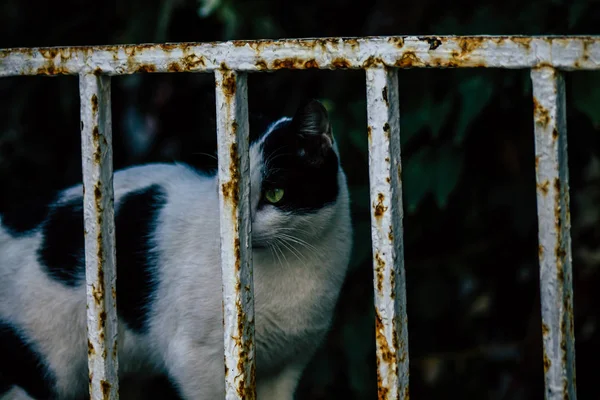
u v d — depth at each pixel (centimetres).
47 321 251
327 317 252
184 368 234
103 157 164
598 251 333
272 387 265
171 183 261
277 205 238
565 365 130
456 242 356
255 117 274
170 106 396
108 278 166
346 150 321
